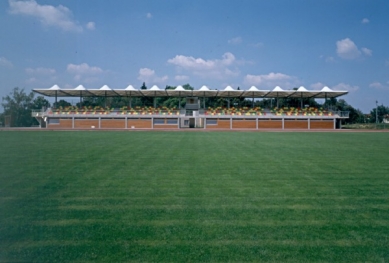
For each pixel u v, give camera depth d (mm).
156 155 14328
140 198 7227
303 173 10258
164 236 5051
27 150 15906
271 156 14328
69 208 6453
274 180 9203
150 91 51844
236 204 6809
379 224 5648
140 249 4582
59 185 8391
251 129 51500
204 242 4840
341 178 9516
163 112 53938
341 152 16109
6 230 5270
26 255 4379
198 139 25047
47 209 6387
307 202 6996
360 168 11234
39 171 10250
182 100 75125
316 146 19406
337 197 7414
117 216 5992
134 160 12734
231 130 47906
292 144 20781
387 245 4785
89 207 6535
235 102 72125
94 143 20281
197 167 11227
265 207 6605
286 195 7566
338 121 54781
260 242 4859
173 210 6367
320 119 53469
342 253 4512
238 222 5707
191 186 8398
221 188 8211
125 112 53094
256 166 11523
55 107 53094
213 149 17109
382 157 14180
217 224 5602
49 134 31516
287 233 5219
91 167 11039
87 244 4734
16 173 9914
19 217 5906
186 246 4695
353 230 5359
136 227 5426
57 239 4910
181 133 36094
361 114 86000
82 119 51438
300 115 53375
